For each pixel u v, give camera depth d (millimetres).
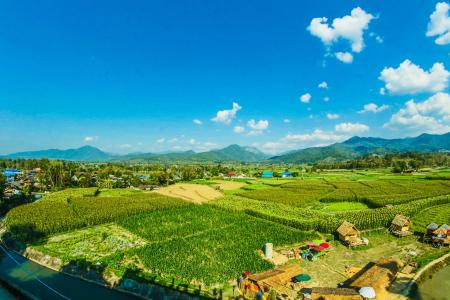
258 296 42844
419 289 47219
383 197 116250
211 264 55125
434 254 60688
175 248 63688
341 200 121312
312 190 142625
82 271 54219
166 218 93375
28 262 61062
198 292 45312
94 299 46031
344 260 59312
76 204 109250
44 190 163500
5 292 48781
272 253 61750
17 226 76250
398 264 53750
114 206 105312
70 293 48031
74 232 80500
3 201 117812
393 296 44469
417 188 136500
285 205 109500
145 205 106000
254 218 92375
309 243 62406
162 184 188875
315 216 90188
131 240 72562
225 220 89875
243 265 54375
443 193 124188
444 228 68812
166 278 49625
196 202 124438
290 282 48719
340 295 41688
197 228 80500
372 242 70125
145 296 46188
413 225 83000
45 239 73375
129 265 55094
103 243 70375
